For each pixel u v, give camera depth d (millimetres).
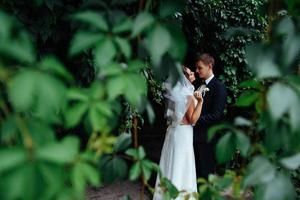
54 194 757
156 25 926
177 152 4211
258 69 975
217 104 4242
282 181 973
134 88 910
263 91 1108
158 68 1123
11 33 803
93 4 1102
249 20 5828
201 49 6129
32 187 663
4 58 833
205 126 4305
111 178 1220
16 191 646
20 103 709
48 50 2852
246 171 1033
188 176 4238
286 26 968
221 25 5918
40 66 781
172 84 1144
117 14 1071
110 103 1070
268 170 980
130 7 1407
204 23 6012
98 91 960
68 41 2832
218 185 1205
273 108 873
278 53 993
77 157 841
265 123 1091
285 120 1050
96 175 842
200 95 4109
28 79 732
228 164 4719
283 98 876
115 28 947
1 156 664
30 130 799
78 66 2984
